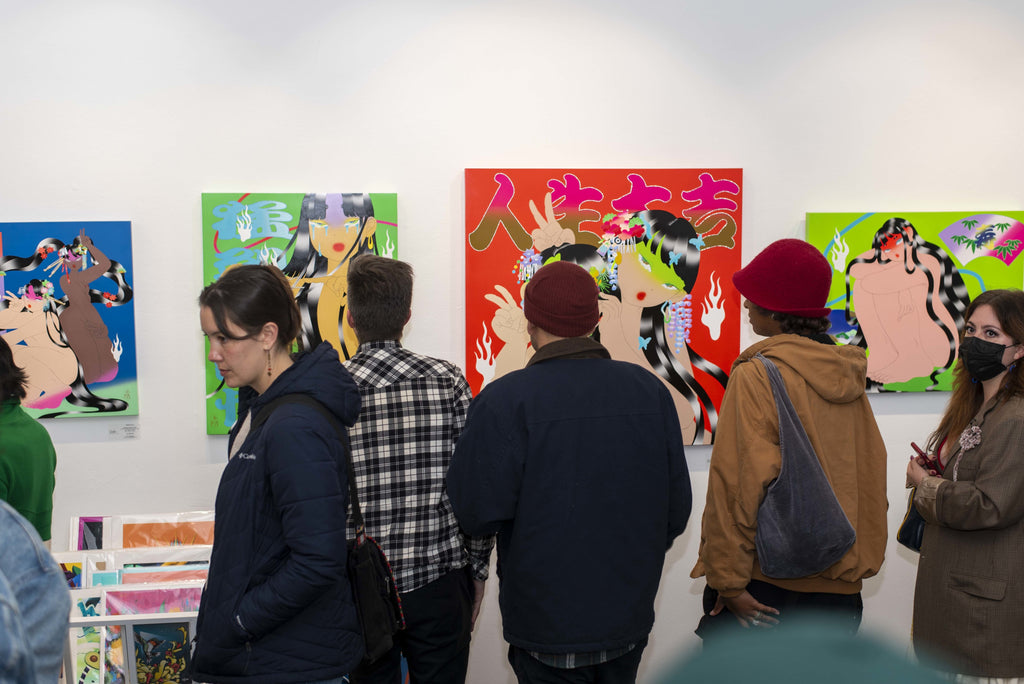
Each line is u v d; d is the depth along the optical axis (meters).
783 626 0.37
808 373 1.81
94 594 2.16
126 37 2.43
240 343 1.43
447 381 1.95
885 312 2.66
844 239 2.64
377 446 1.88
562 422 1.59
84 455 2.48
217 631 1.35
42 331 2.43
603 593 1.59
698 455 2.69
